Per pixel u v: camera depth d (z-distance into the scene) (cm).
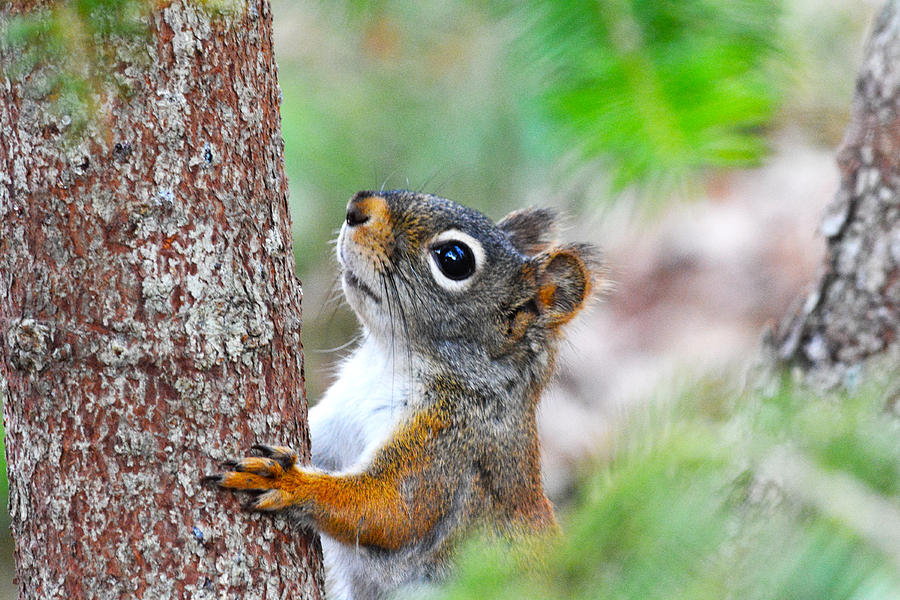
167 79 183
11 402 183
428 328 191
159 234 183
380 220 191
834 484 146
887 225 191
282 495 184
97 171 183
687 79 188
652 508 154
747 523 152
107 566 183
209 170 183
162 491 183
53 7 182
